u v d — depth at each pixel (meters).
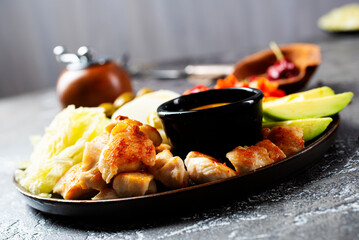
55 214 0.58
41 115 1.13
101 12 2.15
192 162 0.57
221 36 2.27
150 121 0.66
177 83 1.18
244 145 0.59
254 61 0.96
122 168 0.56
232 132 0.59
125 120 0.59
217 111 0.58
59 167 0.61
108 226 0.55
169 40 2.24
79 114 0.68
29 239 0.56
